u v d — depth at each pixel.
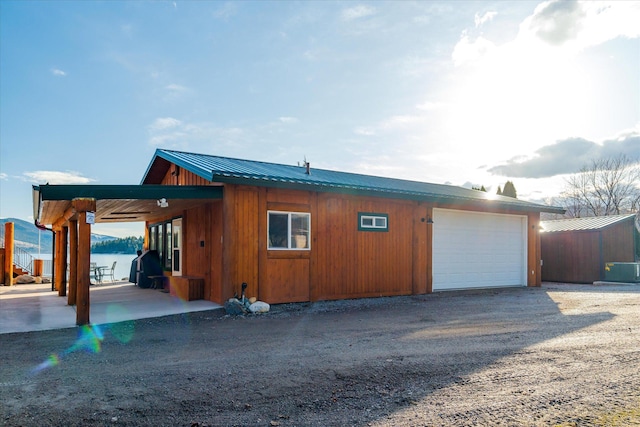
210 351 5.79
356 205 11.54
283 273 10.22
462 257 13.95
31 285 17.83
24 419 3.56
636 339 6.30
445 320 8.13
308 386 4.35
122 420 3.56
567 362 5.12
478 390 4.20
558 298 11.48
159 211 12.58
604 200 37.34
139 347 6.04
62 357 5.51
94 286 15.62
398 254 12.28
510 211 15.09
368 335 6.78
